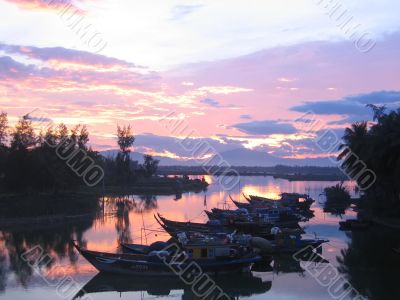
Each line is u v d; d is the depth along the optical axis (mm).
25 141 81188
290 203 69938
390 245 38562
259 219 46031
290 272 30828
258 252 32250
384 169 49875
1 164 77875
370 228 49188
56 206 66562
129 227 51312
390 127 50156
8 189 76312
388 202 55469
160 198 101375
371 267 30734
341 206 78500
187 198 102250
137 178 132375
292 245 35156
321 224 53781
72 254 35594
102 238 43531
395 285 26359
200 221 57594
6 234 46094
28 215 56781
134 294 26219
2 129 88062
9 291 25531
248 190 140750
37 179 76625
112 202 81688
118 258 28922
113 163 121688
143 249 32625
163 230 46656
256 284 27797
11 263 32375
